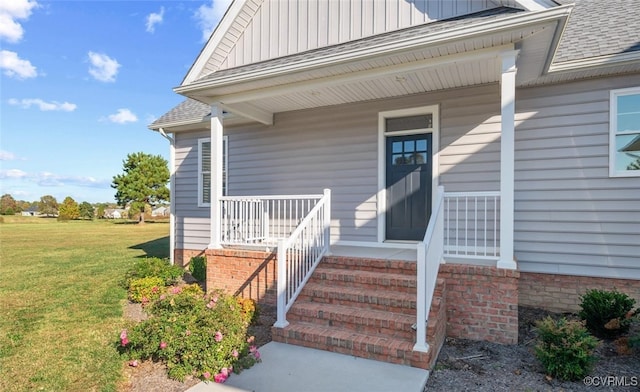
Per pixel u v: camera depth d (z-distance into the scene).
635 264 5.14
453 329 4.41
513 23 3.85
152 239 18.86
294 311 4.50
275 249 5.80
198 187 9.29
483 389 3.23
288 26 6.36
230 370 3.48
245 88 5.97
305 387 3.20
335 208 7.15
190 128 9.23
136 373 3.57
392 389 3.14
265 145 8.00
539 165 5.65
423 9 5.23
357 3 5.76
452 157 6.13
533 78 5.42
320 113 7.32
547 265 5.60
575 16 6.85
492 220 5.89
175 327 3.62
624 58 4.79
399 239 6.62
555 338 3.50
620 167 5.25
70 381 3.44
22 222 38.25
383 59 4.78
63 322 5.19
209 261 6.22
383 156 6.71
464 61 4.59
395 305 4.25
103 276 8.49
